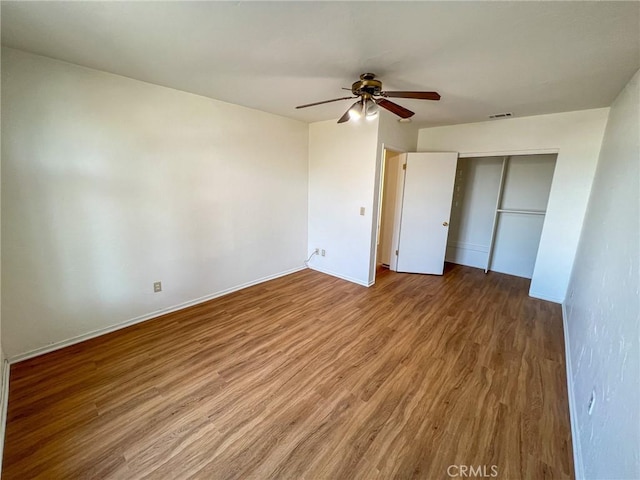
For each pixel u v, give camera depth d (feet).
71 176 7.43
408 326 9.45
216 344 8.26
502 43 5.57
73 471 4.65
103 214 8.09
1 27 5.30
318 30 5.24
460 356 7.88
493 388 6.66
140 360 7.47
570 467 4.85
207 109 9.88
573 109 10.10
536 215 13.96
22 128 6.59
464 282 13.64
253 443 5.20
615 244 5.47
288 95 9.43
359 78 7.60
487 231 15.69
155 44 5.92
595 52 5.82
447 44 5.65
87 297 8.14
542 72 6.95
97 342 8.20
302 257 15.08
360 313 10.34
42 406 5.90
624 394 3.58
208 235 10.74
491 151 12.46
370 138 11.71
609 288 5.26
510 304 11.24
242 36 5.52
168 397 6.24
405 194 14.26
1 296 6.70
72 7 4.61
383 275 14.57
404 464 4.87
